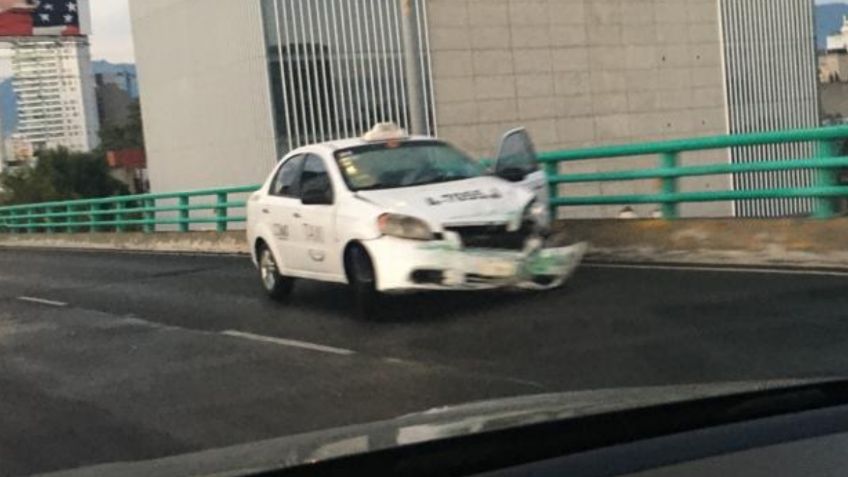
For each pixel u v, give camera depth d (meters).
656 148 12.52
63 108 112.94
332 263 9.98
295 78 46.84
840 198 10.77
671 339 7.79
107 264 20.77
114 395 7.64
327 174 10.19
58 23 75.25
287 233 10.86
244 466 2.95
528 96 51.97
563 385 6.73
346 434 3.32
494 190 9.53
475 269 8.96
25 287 17.20
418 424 3.33
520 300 9.88
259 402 7.00
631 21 54.31
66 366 9.05
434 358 7.90
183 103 53.06
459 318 9.34
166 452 5.95
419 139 10.67
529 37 51.84
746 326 7.99
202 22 50.50
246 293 12.85
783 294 9.09
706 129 56.59
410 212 9.06
